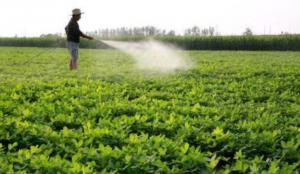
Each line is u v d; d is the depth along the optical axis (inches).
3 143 208.2
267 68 607.2
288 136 216.5
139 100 307.1
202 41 1886.1
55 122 240.8
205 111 275.0
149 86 401.4
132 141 194.7
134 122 240.5
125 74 489.7
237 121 266.2
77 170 152.7
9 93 338.0
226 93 363.6
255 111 291.3
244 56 1034.7
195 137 217.8
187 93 354.6
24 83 379.6
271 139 203.9
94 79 460.1
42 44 2126.0
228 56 1026.1
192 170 167.2
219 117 251.9
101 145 178.9
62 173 154.4
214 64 695.1
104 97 324.2
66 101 302.2
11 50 1266.0
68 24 566.6
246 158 195.5
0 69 565.9
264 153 199.3
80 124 241.1
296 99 349.7
